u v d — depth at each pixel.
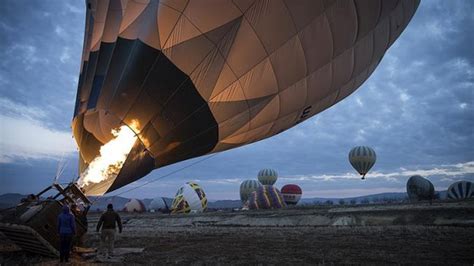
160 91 14.80
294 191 69.25
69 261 10.96
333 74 18.12
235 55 15.11
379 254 12.21
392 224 24.36
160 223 34.69
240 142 18.08
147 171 16.16
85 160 15.92
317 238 17.45
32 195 12.30
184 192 57.62
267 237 18.48
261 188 52.50
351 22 16.94
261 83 15.88
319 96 18.72
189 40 14.70
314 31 16.08
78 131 16.34
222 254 12.84
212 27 14.77
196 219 34.56
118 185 15.58
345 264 10.55
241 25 14.95
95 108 15.47
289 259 11.59
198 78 14.87
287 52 15.87
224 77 15.23
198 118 15.42
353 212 28.30
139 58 14.73
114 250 13.84
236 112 15.97
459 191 62.62
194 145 16.08
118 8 16.44
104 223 12.09
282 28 15.39
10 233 11.34
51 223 11.19
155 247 14.95
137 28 15.15
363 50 18.73
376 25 18.36
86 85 16.84
